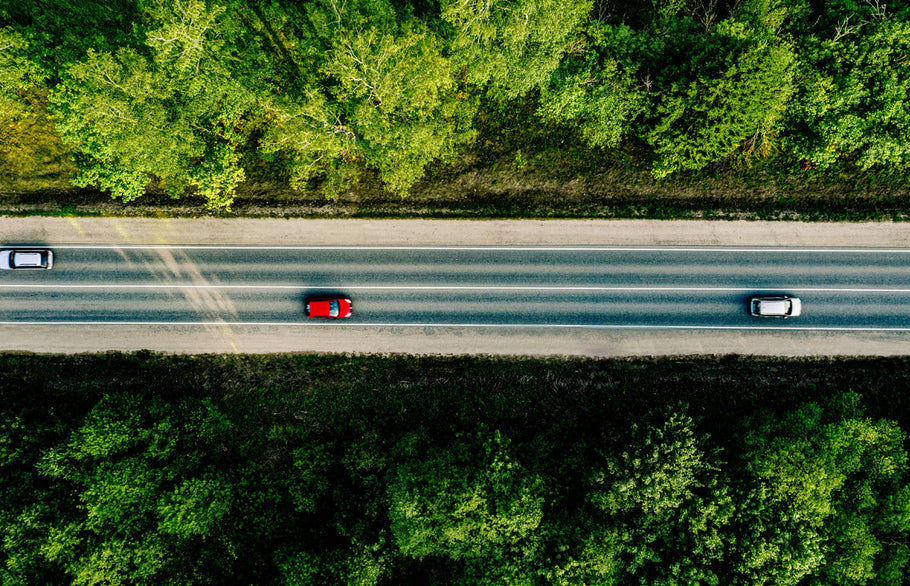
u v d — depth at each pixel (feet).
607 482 118.83
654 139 122.31
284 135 121.80
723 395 135.74
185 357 138.92
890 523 117.70
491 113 135.64
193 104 111.75
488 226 136.87
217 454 135.03
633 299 136.87
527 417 136.87
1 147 134.62
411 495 117.80
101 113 104.37
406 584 129.70
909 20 116.78
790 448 115.24
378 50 101.19
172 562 124.67
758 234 135.23
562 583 111.75
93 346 138.62
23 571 117.39
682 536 114.52
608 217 136.05
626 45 119.34
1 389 137.18
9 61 116.26
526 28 105.40
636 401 136.05
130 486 118.73
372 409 138.31
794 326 135.64
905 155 125.59
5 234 136.77
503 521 113.50
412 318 138.31
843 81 118.32
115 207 135.95
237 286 138.21
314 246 137.69
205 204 136.15
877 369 134.92
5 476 121.60
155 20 112.68
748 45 112.98
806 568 109.19
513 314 137.80
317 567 122.11
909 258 133.69
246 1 125.59
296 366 139.03
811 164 132.87
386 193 136.46
